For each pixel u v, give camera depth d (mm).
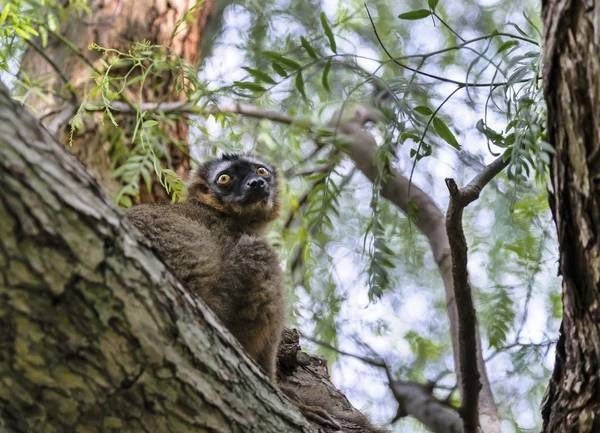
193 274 6195
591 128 4152
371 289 6059
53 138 3557
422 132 6582
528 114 5113
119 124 8578
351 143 8984
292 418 4816
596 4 4016
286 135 9336
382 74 10492
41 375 3688
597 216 4242
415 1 11023
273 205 8375
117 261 3693
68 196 3475
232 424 4387
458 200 5254
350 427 6848
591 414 4547
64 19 8250
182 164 9109
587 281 4438
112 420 3953
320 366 8375
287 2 11102
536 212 8016
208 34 10867
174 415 4102
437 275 10742
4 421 3912
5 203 3252
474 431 6309
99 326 3674
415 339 10539
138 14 9094
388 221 10102
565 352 4816
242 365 4617
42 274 3422
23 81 8477
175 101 9070
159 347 3916
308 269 9758
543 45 4355
